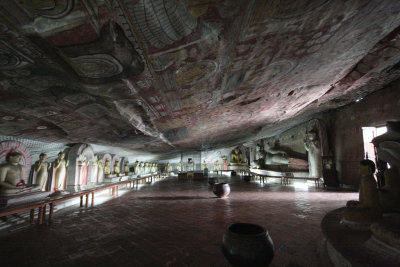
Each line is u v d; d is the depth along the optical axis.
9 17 1.61
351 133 10.18
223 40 2.51
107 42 2.11
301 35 2.81
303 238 3.95
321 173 11.73
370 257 2.21
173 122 7.26
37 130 5.95
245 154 28.52
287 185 12.91
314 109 10.62
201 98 4.96
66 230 4.75
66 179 9.35
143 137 9.11
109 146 11.80
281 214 5.75
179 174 19.48
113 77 3.00
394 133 4.14
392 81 7.77
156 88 3.74
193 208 6.95
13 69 2.57
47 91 3.38
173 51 2.53
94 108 4.55
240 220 5.28
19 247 3.80
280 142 18.14
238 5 1.91
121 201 8.55
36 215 5.91
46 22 1.71
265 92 5.74
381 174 5.81
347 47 3.74
